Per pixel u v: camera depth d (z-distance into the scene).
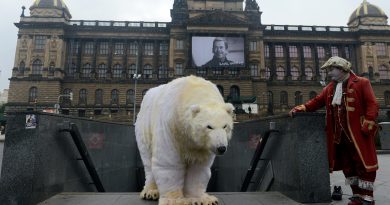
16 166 5.03
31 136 5.10
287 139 5.75
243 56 69.62
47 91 68.75
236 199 5.41
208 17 70.50
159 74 74.06
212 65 68.88
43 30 71.12
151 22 75.88
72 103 70.44
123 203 4.96
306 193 5.15
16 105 67.81
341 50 78.31
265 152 7.23
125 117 60.78
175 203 4.25
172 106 4.40
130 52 75.00
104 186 8.79
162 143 4.45
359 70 76.88
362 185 4.53
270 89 75.31
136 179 11.79
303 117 5.33
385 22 78.81
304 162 5.23
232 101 63.31
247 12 75.56
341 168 4.93
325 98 5.21
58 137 6.04
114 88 71.94
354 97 4.64
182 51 72.50
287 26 78.94
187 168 4.66
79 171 7.06
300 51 77.88
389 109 73.88
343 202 5.25
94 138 8.16
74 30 73.25
